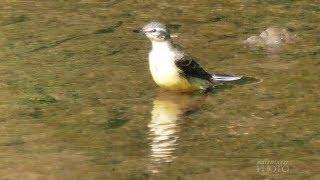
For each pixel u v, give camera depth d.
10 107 16.30
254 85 17.44
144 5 22.72
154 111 16.22
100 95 16.95
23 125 15.46
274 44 19.80
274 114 15.96
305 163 13.77
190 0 23.09
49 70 18.20
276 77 17.81
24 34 20.36
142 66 18.58
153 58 17.28
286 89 17.16
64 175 13.40
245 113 16.06
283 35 20.11
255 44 19.84
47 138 14.90
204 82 17.41
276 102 16.53
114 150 14.41
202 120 15.80
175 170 13.55
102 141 14.80
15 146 14.55
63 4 22.64
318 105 16.30
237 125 15.50
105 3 22.83
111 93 17.08
